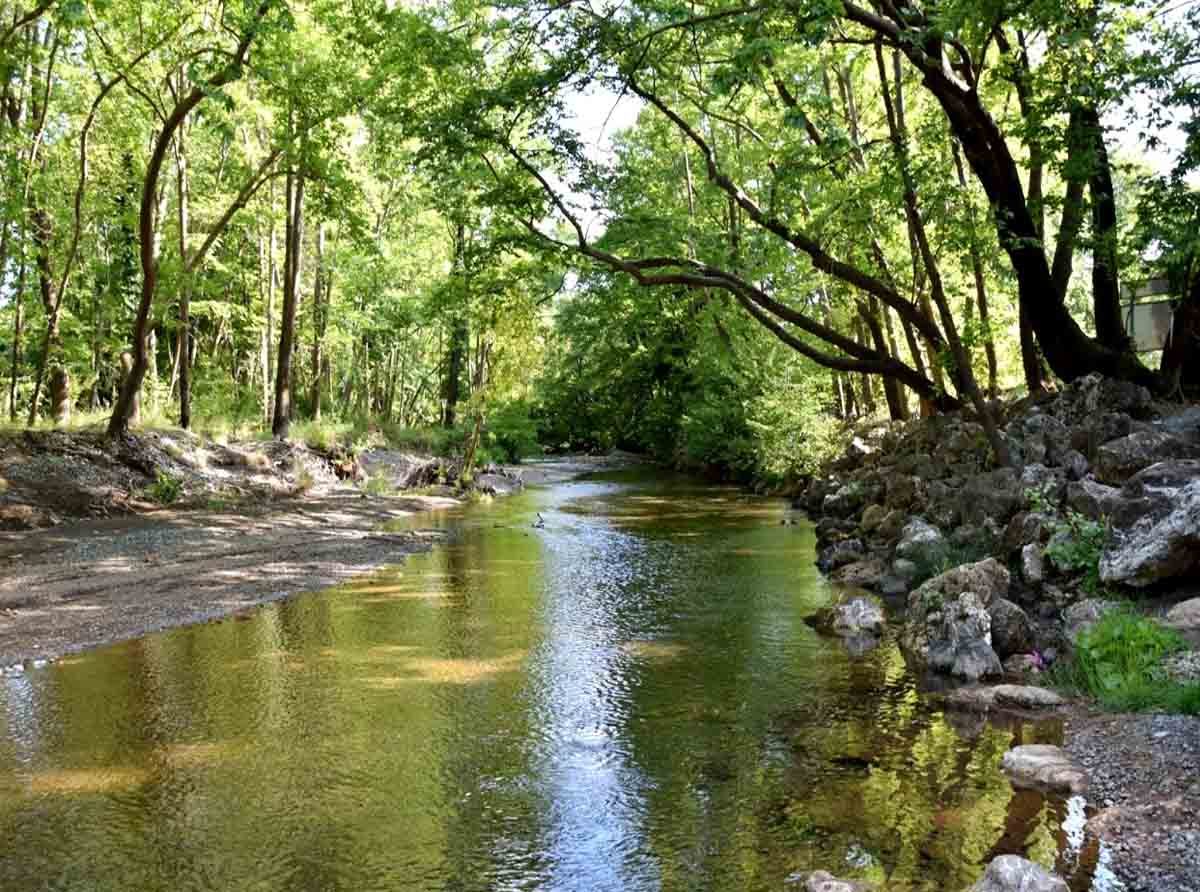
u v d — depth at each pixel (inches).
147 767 272.8
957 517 560.7
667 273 704.4
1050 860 206.2
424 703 335.3
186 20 701.9
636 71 627.8
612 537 797.2
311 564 630.5
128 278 1091.9
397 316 1359.5
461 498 1155.3
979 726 302.5
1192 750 256.2
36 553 599.8
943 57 596.4
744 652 406.3
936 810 236.8
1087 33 528.4
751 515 959.0
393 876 206.8
